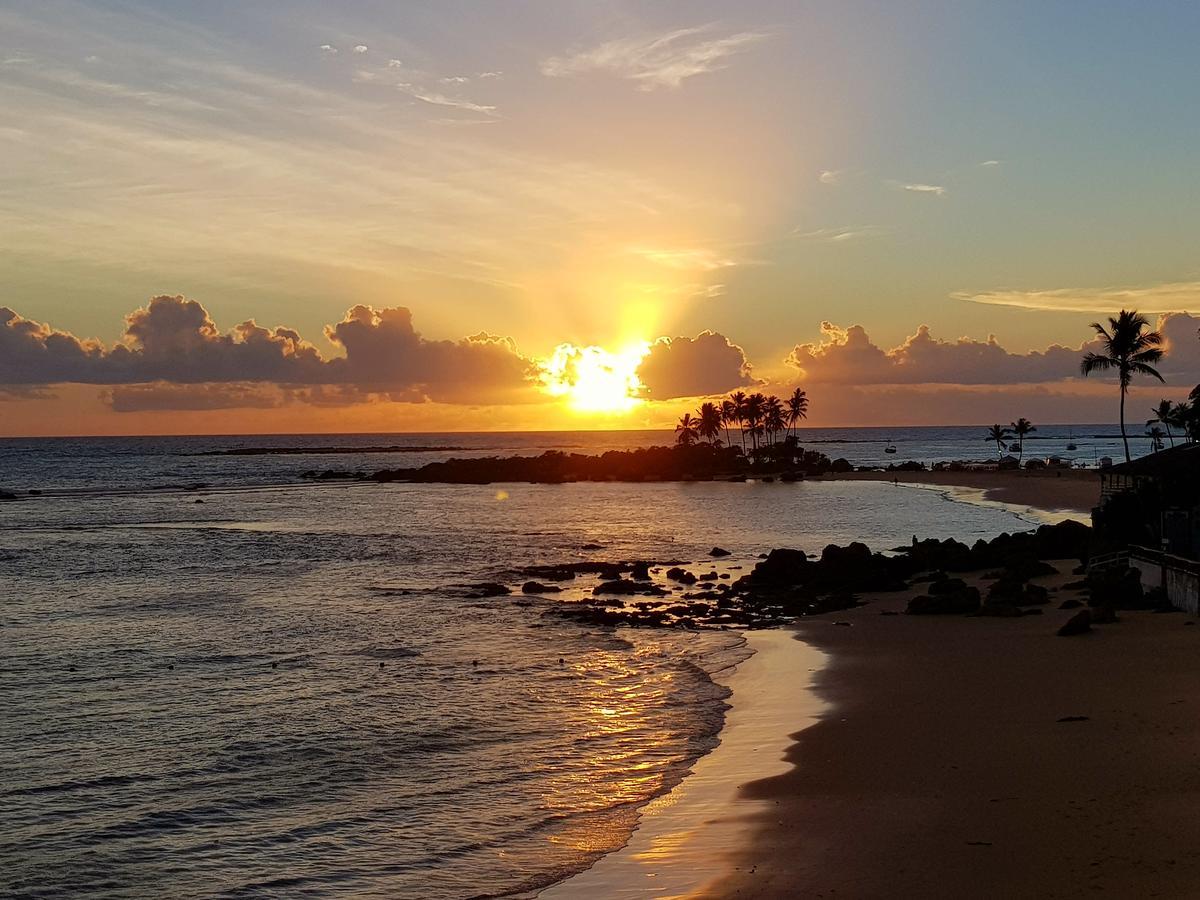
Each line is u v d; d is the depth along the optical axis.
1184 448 48.31
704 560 66.81
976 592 41.47
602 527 93.25
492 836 18.84
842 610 43.66
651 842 17.94
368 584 57.09
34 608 49.19
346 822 19.91
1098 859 15.29
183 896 16.80
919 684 28.20
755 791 20.05
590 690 30.69
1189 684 25.77
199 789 22.20
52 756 24.80
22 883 17.42
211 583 58.22
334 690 31.52
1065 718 23.23
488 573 61.28
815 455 196.50
